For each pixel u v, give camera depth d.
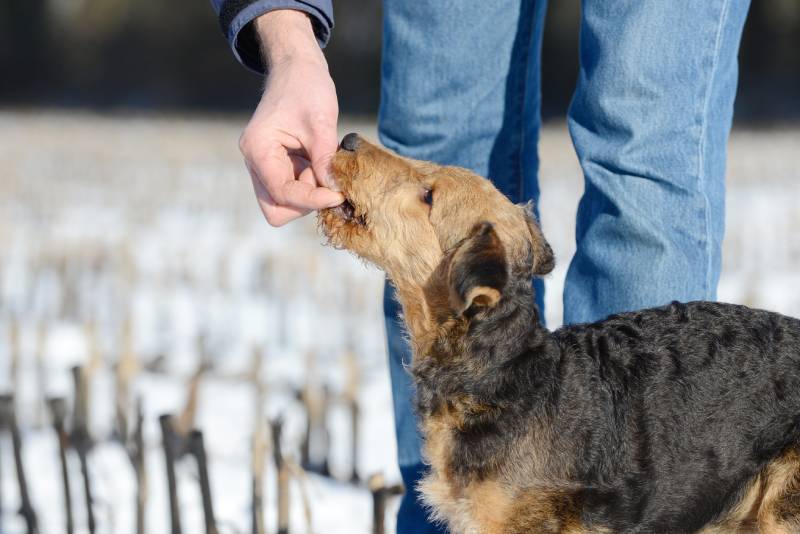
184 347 12.76
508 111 6.70
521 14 6.60
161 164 31.59
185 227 21.39
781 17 60.97
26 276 16.30
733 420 5.68
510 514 5.69
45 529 7.77
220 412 10.28
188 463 8.81
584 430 5.69
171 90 74.31
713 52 5.73
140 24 76.12
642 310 6.01
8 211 22.66
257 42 6.40
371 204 6.25
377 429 10.10
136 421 7.64
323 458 9.27
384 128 6.93
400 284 6.27
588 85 5.89
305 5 6.27
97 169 30.39
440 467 5.95
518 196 6.88
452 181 6.22
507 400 5.79
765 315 5.97
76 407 8.77
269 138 5.89
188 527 7.77
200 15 73.81
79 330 13.47
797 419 5.67
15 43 76.00
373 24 72.75
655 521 5.69
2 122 50.06
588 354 5.92
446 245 6.08
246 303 15.12
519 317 5.95
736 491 5.74
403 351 6.88
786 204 21.89
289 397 10.78
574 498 5.61
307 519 7.11
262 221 22.27
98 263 16.19
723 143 6.02
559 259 16.70
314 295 14.83
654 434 5.66
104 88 75.81
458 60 6.59
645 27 5.66
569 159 29.83
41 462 9.15
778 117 50.78
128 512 8.05
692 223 5.82
